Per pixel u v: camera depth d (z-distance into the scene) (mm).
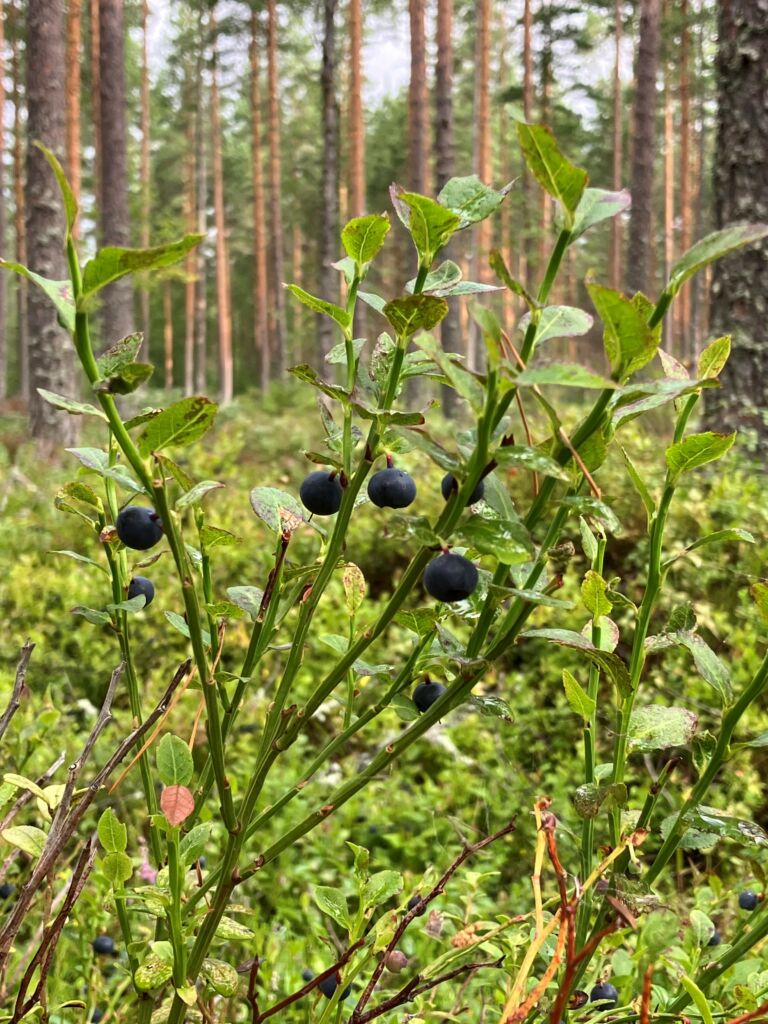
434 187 19203
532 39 23203
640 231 16234
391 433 982
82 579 5055
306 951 2172
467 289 942
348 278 1014
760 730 3271
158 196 37500
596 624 1152
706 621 3990
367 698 4070
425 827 3229
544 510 900
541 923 934
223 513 6152
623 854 1095
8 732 1984
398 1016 1454
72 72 18688
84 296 774
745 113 6789
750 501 5059
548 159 810
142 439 849
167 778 1014
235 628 4246
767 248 6621
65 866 1921
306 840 3043
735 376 6668
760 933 1094
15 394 34344
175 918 1013
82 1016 1520
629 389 863
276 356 33969
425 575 869
